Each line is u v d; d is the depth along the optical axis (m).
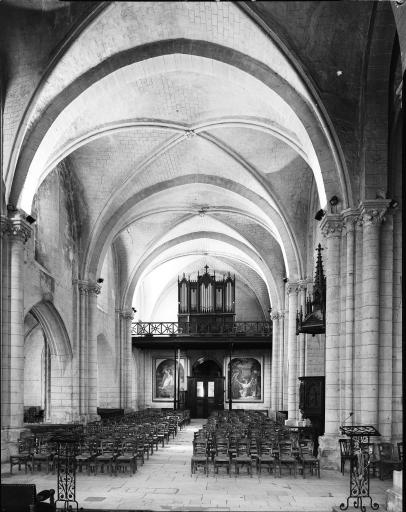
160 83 19.55
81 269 25.98
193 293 41.28
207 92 20.14
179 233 35.41
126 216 27.50
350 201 15.98
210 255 40.25
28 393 32.06
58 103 17.19
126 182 24.97
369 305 15.03
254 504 10.90
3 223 16.64
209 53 17.00
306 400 18.98
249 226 33.34
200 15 15.63
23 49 15.98
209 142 23.66
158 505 10.80
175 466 15.94
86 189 25.33
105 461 14.22
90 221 25.94
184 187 27.23
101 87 17.81
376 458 14.02
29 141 17.14
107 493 11.97
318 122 16.64
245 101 19.95
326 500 11.25
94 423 22.66
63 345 24.73
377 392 14.68
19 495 8.70
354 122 16.19
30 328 29.98
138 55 17.06
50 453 14.62
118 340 35.53
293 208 25.59
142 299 43.66
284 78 16.75
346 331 15.58
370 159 15.52
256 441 15.53
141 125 21.42
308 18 14.45
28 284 20.00
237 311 44.06
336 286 16.14
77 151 23.67
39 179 18.88
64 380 24.94
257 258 35.91
